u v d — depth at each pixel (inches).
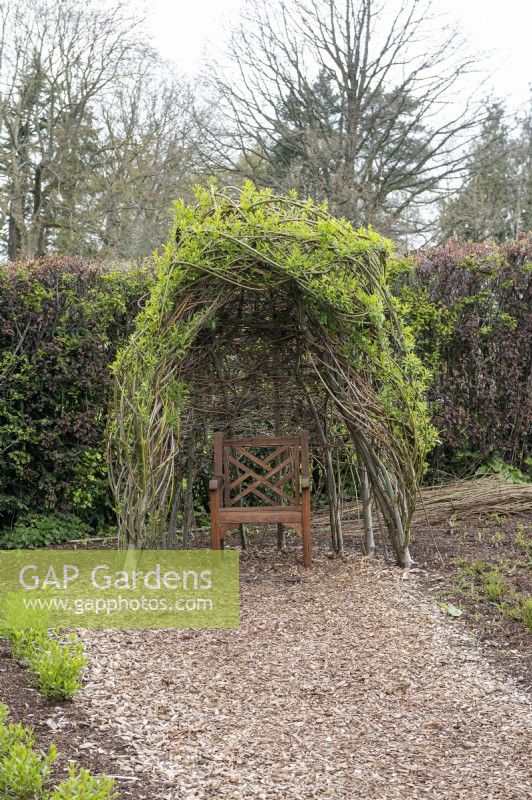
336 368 227.1
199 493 314.8
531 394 339.9
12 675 144.9
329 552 257.0
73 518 290.8
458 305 329.1
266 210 223.3
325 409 251.8
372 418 224.7
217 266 215.2
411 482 230.2
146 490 213.9
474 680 159.5
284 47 675.4
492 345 336.5
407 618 192.2
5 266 288.0
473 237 676.7
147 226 652.7
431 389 330.6
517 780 122.3
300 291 222.5
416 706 147.9
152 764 119.6
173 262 214.1
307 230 216.1
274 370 251.8
